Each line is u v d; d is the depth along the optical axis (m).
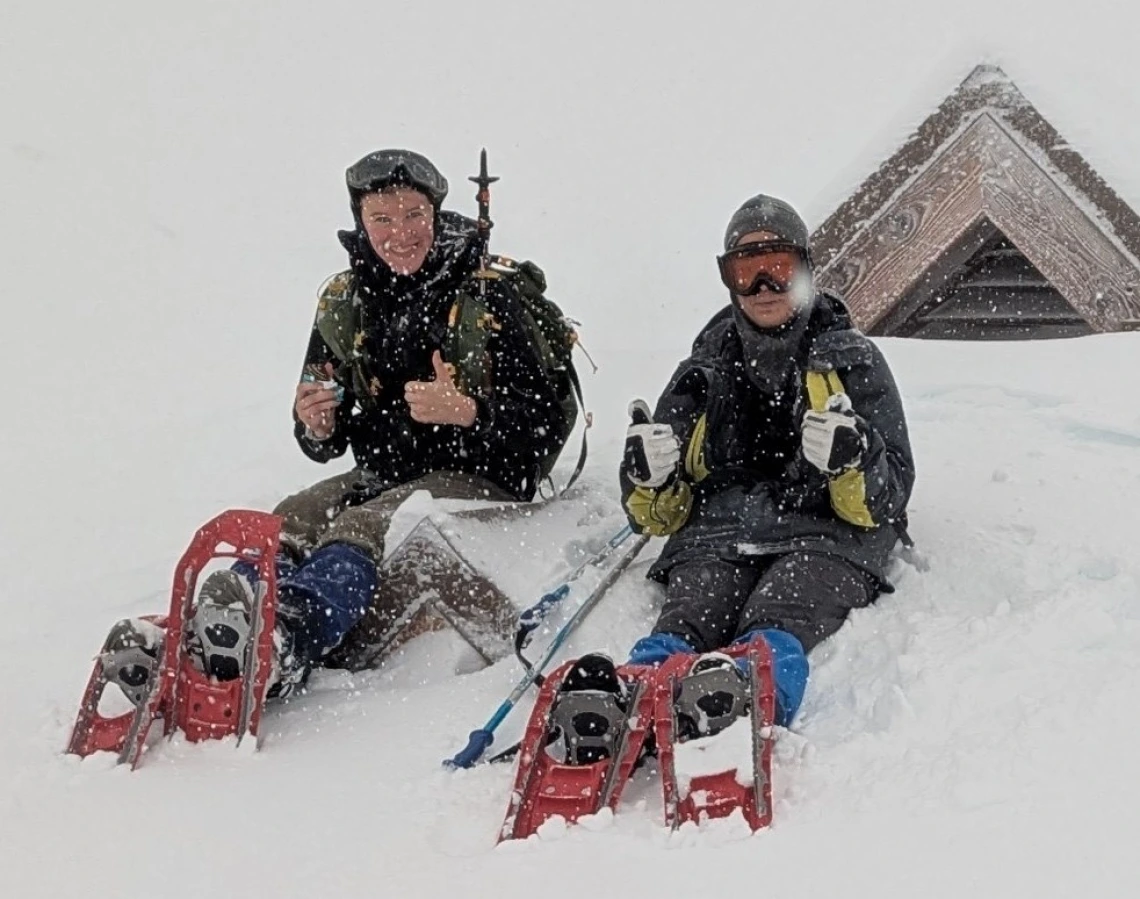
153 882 2.98
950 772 3.04
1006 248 7.34
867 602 4.00
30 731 3.79
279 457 6.36
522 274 4.53
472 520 4.27
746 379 4.19
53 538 5.70
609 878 2.81
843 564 3.95
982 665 3.49
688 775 3.10
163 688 3.61
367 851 3.06
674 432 4.23
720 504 4.16
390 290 4.39
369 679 4.14
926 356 6.46
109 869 3.04
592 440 5.84
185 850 3.10
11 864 3.09
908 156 7.05
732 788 3.08
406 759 3.55
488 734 3.52
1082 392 5.77
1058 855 2.71
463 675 4.13
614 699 3.26
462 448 4.53
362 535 4.15
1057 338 7.37
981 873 2.68
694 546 4.11
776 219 4.04
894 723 3.34
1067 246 6.97
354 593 4.01
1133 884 2.61
